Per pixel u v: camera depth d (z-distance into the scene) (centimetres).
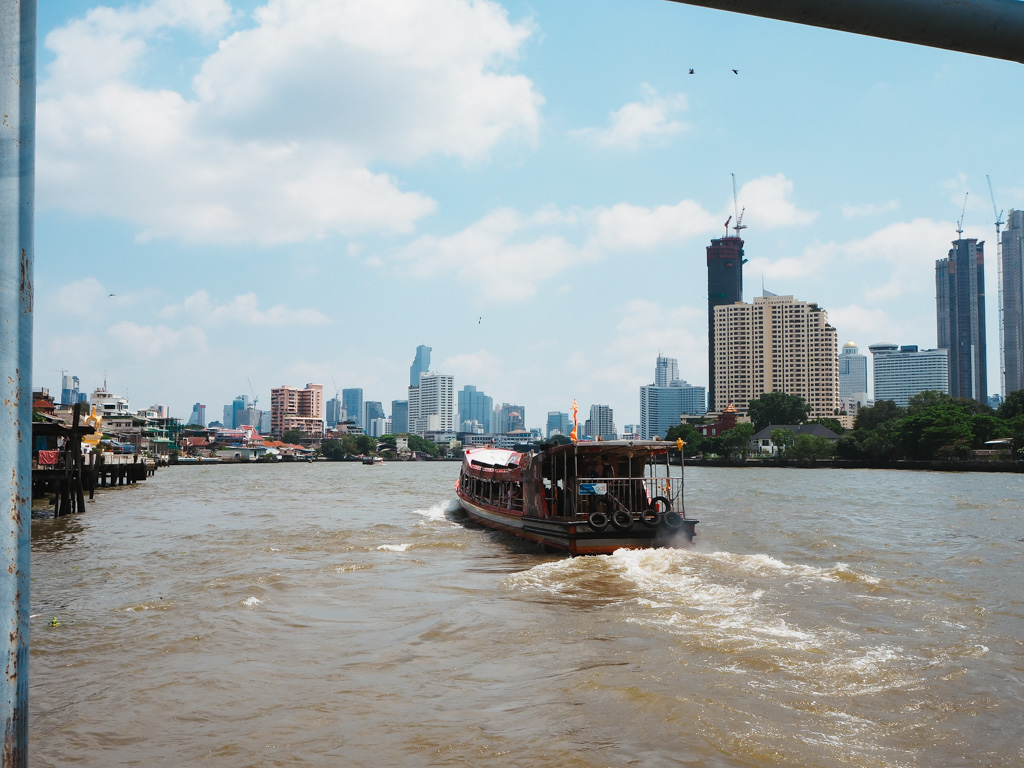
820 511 3997
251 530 3172
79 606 1634
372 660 1223
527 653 1248
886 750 850
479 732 917
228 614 1545
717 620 1450
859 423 15062
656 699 1000
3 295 213
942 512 3925
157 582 1919
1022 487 6400
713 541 2708
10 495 214
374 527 3284
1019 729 908
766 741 871
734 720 930
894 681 1079
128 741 909
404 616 1525
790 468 12938
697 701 991
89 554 2445
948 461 10400
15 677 213
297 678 1135
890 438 11806
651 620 1452
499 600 1662
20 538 217
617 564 2052
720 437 14788
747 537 2827
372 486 7344
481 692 1062
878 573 2011
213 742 903
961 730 905
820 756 836
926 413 11231
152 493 5906
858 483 7331
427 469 15200
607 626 1411
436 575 2008
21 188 219
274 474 11456
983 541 2706
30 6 224
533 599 1666
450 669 1170
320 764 839
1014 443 10256
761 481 7925
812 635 1331
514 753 855
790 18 262
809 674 1112
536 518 2505
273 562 2252
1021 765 813
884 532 2995
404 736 911
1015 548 2519
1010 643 1283
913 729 907
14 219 216
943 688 1049
